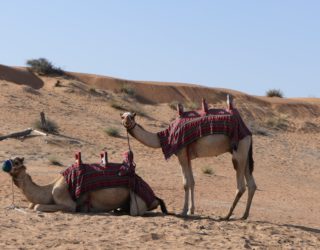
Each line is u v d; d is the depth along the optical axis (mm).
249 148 13508
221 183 26531
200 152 13328
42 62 60594
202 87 71688
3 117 35719
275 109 69938
